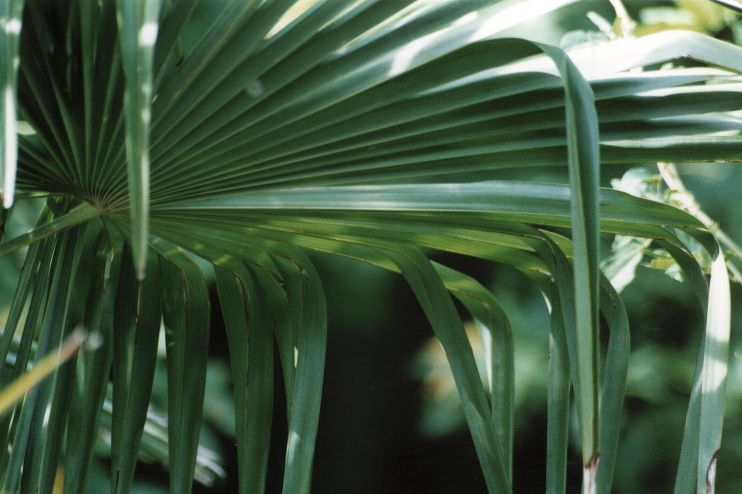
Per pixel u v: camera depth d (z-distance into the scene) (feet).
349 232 8.85
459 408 14.52
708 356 8.42
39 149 8.50
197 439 8.92
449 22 8.14
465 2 8.15
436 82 8.21
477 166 8.55
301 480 8.53
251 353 9.04
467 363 8.66
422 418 14.73
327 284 14.65
